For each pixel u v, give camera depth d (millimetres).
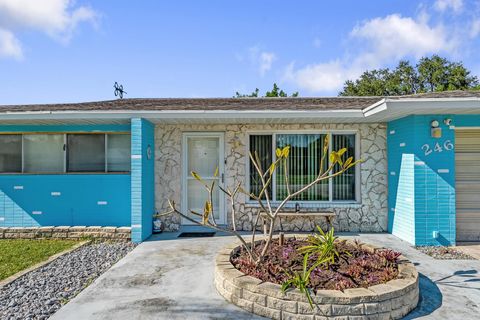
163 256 6156
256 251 5184
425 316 3746
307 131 8484
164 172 8555
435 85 33719
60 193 8367
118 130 8391
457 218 7352
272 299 3686
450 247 6719
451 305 4023
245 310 3871
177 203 8516
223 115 7195
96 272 5312
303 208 8320
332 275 4133
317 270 4258
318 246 4887
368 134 8336
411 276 4086
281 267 4395
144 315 3752
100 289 4527
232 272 4258
